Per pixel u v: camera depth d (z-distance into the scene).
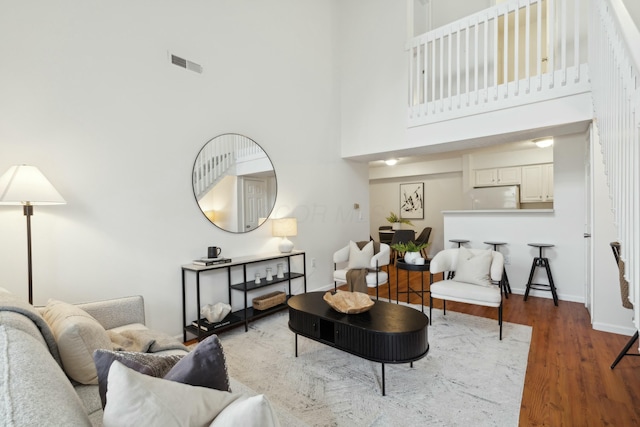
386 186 8.17
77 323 1.42
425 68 3.97
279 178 3.96
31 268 1.99
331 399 1.95
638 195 1.15
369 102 4.57
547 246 3.87
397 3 4.25
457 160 6.82
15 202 1.89
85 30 2.38
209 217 3.20
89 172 2.41
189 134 3.04
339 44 4.91
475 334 2.91
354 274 3.71
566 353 2.50
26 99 2.12
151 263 2.76
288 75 4.08
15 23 2.08
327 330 2.35
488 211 4.44
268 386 2.11
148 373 0.97
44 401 0.69
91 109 2.41
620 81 1.42
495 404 1.88
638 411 1.79
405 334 1.92
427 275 5.60
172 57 2.90
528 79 3.23
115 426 0.70
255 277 3.49
